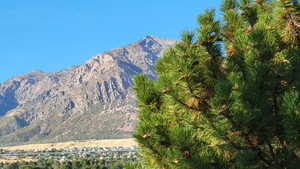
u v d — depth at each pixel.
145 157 9.67
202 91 9.70
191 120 9.57
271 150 8.85
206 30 9.79
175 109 10.00
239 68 9.64
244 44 9.32
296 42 10.03
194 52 9.52
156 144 9.17
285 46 10.14
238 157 8.58
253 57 9.05
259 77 8.67
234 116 8.40
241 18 11.45
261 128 8.62
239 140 8.81
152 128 9.09
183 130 8.71
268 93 8.85
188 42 9.79
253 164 8.59
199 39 9.83
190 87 9.55
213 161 8.80
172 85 9.68
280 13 9.86
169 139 9.04
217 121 8.65
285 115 8.32
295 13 9.64
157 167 9.53
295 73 9.02
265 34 9.09
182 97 9.72
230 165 9.09
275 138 9.05
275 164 8.78
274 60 8.98
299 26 9.59
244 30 10.75
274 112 9.10
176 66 9.44
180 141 8.57
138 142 9.28
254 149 8.91
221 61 10.10
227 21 11.14
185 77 9.40
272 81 8.78
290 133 8.10
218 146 8.96
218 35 10.03
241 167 8.55
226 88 8.34
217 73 9.88
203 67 9.87
